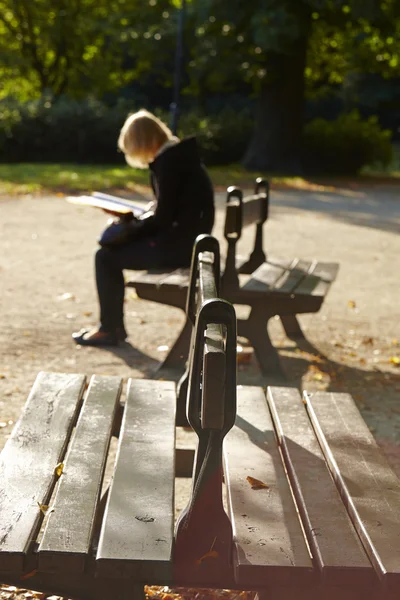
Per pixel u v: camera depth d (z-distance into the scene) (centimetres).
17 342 702
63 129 3228
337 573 227
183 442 484
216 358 227
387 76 3897
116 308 709
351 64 3866
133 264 681
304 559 234
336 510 265
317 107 5762
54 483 279
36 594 322
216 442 243
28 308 834
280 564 229
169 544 233
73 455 295
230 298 629
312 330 810
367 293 1007
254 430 347
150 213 670
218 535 247
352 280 1091
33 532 240
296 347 742
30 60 3853
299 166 3197
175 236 656
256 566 228
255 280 662
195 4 3064
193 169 649
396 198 2472
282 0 2830
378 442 512
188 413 247
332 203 2198
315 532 248
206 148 3328
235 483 288
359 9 2748
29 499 261
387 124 5953
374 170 3825
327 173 3312
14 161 3231
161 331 770
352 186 2838
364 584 228
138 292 615
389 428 540
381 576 223
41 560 227
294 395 393
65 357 666
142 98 5325
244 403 383
